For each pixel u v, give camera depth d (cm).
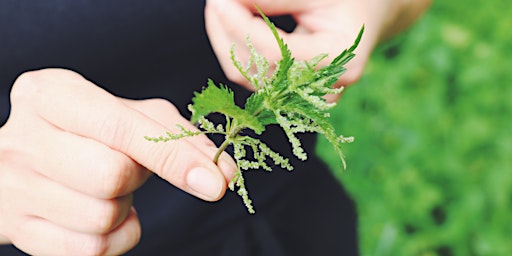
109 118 36
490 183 97
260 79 32
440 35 109
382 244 94
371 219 95
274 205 50
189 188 36
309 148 51
